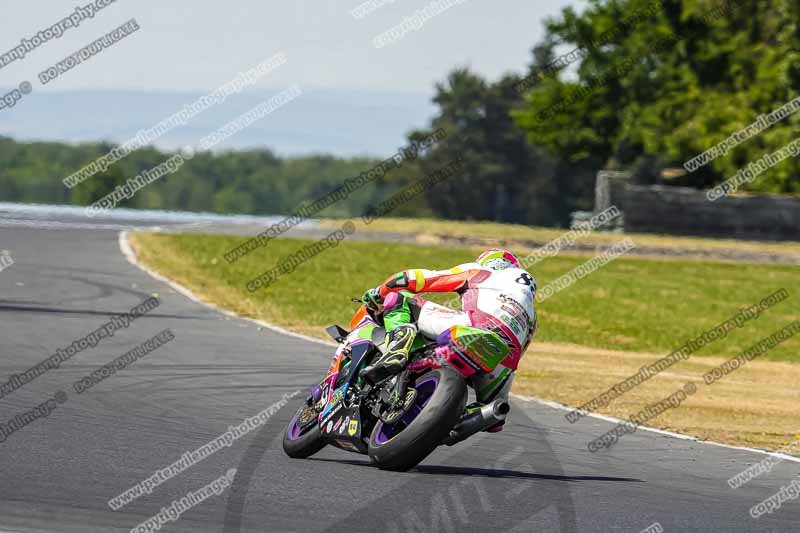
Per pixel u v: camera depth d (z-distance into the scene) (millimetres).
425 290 27359
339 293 84625
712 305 91875
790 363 64812
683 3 185250
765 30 185500
